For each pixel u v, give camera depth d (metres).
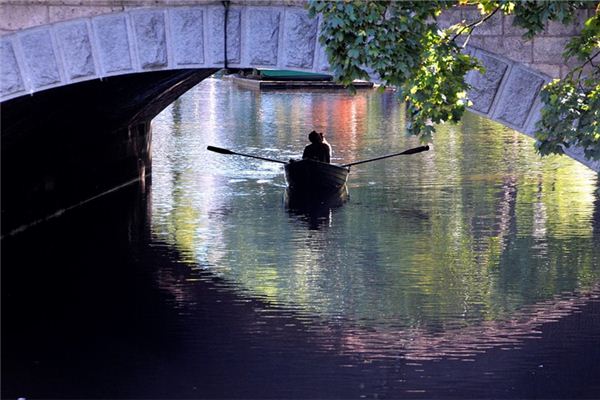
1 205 32.25
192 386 21.77
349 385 21.70
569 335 24.34
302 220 36.53
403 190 42.38
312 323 25.30
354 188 42.97
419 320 25.48
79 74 23.34
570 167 47.75
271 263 30.75
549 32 22.61
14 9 23.14
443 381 21.84
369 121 67.25
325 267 30.08
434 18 20.17
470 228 34.91
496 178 45.03
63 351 23.83
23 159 33.50
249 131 61.88
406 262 30.55
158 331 24.81
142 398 21.22
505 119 22.97
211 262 30.77
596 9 21.78
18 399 21.17
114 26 23.20
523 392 21.34
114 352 23.62
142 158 44.91
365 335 24.45
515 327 24.86
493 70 22.84
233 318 25.67
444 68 20.19
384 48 19.05
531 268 29.77
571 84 20.17
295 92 92.31
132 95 37.12
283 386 21.69
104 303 27.06
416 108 20.72
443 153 52.50
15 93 23.38
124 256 31.52
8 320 25.80
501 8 20.50
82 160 38.56
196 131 61.81
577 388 21.59
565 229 34.59
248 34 23.16
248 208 38.75
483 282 28.41
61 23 23.17
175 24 23.19
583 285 28.05
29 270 30.12
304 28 23.03
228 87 98.19
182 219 36.72
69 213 37.50
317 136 43.22
